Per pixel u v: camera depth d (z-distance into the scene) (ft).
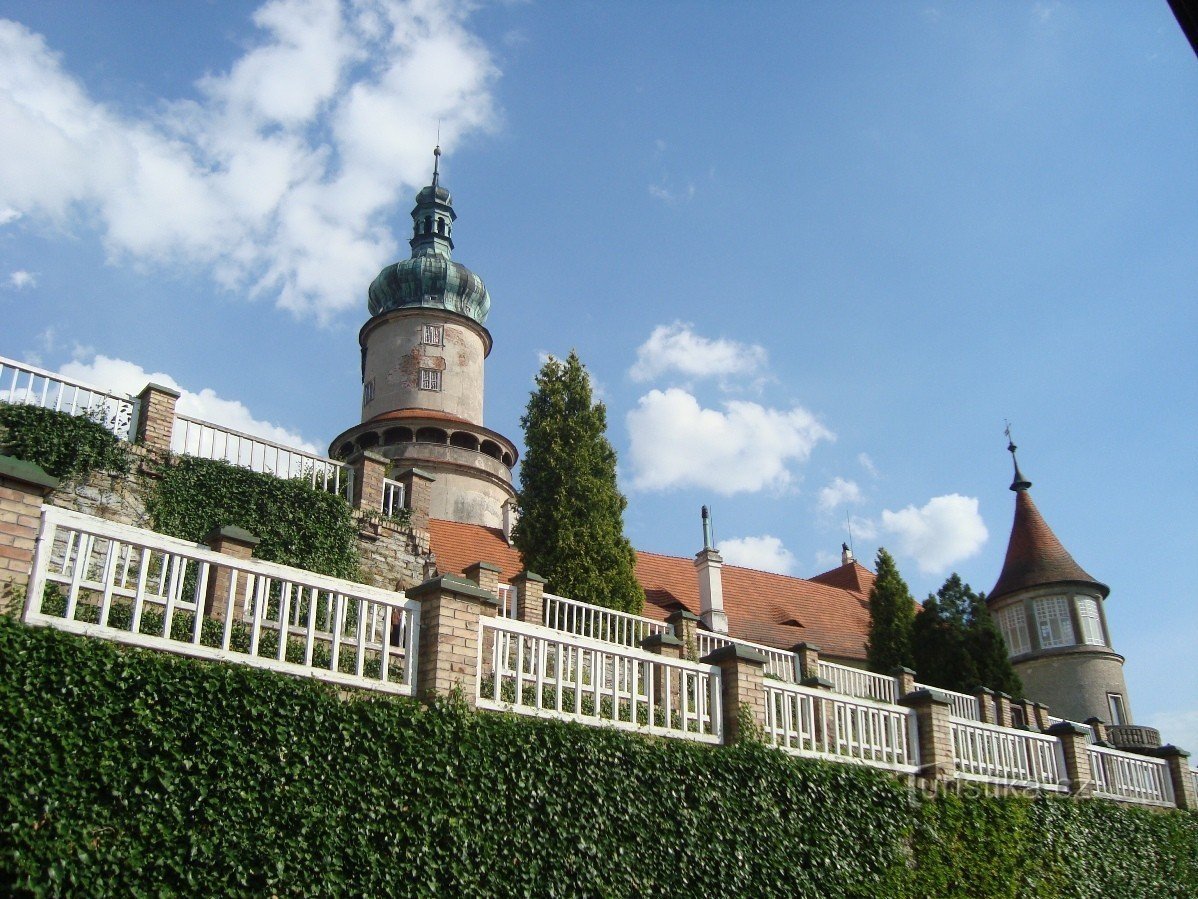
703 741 52.75
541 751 43.24
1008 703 100.58
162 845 32.63
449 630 44.11
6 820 30.32
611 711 57.06
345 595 43.06
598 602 88.84
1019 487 168.55
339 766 37.40
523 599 72.13
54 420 63.98
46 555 35.50
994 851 60.75
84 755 32.32
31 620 34.37
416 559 78.64
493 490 156.76
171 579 38.73
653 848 45.01
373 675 51.88
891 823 55.36
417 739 39.93
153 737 33.73
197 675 35.55
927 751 62.49
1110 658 150.92
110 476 65.51
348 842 36.45
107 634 36.19
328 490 76.89
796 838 50.72
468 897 38.37
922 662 114.42
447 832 38.93
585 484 94.84
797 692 57.36
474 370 171.22
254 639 39.93
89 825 31.60
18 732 31.37
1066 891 64.08
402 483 82.64
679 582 134.72
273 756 35.99
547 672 69.92
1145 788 80.38
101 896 30.99
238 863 33.71
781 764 52.13
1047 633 154.20
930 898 55.36
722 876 46.83
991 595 161.17
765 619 134.00
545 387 100.83
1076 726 75.05
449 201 189.57
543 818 41.93
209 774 34.45
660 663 52.95
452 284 175.42
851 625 142.10
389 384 166.40
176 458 68.54
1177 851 75.72
